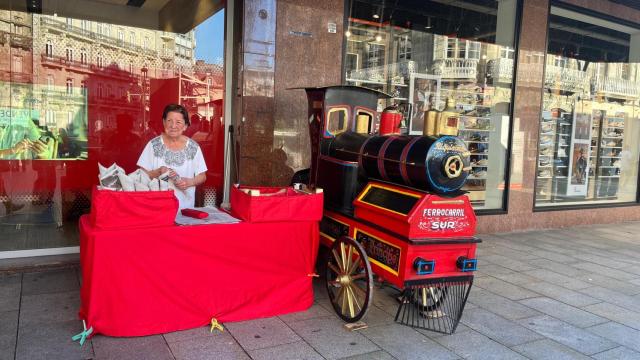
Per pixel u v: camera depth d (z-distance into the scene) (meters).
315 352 2.93
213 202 5.11
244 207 3.33
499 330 3.43
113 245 2.84
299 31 5.09
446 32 6.35
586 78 7.82
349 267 3.39
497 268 5.04
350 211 3.65
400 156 3.16
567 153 7.76
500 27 6.69
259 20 4.81
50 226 4.55
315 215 3.46
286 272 3.48
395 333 3.27
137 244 2.90
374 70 5.84
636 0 7.61
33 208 4.48
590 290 4.45
